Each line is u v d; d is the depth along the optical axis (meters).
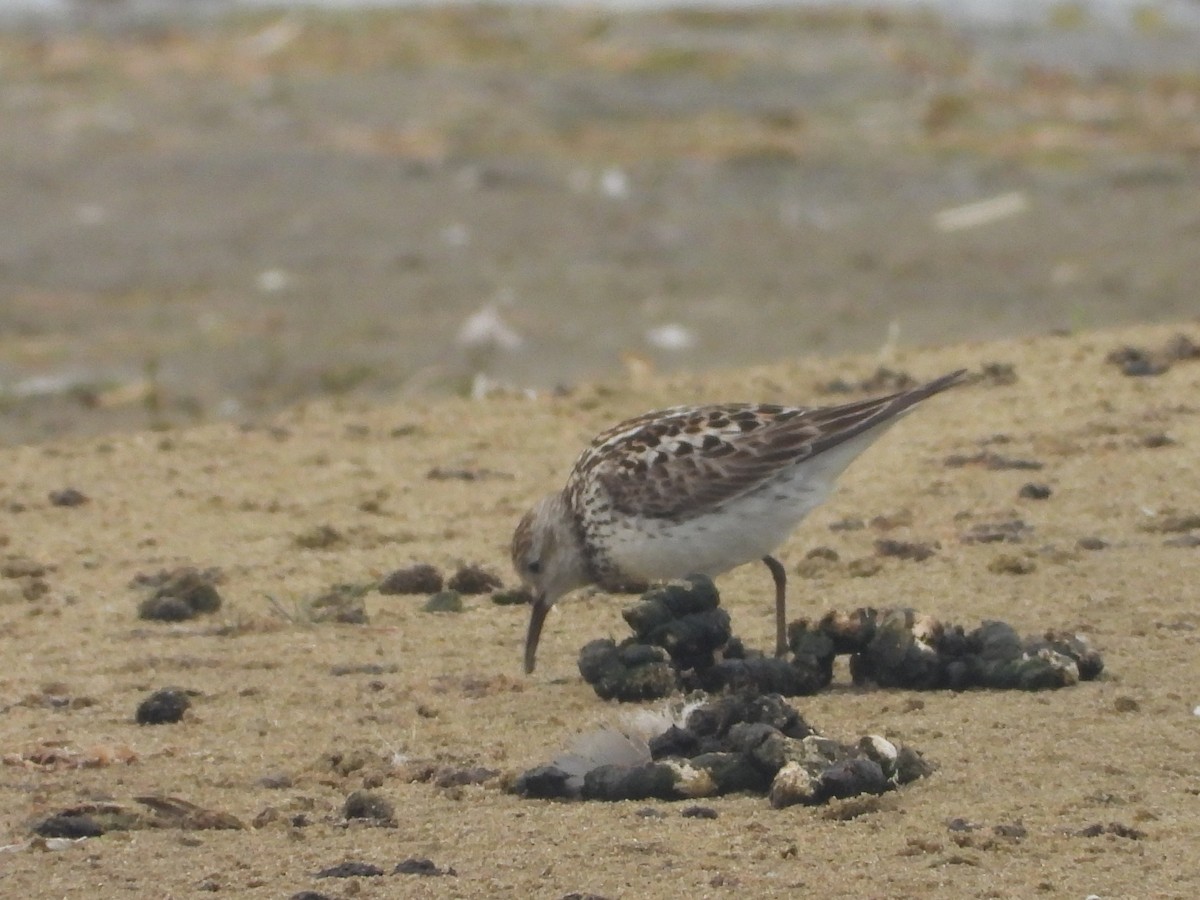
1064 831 7.18
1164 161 29.48
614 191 28.31
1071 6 40.56
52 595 11.39
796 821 7.40
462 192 28.23
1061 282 23.97
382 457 14.62
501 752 8.41
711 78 34.31
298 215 27.12
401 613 10.90
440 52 35.81
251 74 34.47
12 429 18.86
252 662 9.95
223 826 7.52
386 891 6.75
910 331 22.06
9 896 6.83
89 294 23.97
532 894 6.70
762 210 27.52
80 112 32.06
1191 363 15.29
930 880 6.73
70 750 8.52
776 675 9.05
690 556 9.93
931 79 34.16
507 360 21.22
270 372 20.83
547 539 10.16
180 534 12.77
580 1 39.34
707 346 21.67
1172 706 8.66
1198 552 11.07
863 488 12.82
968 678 9.11
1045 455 13.23
